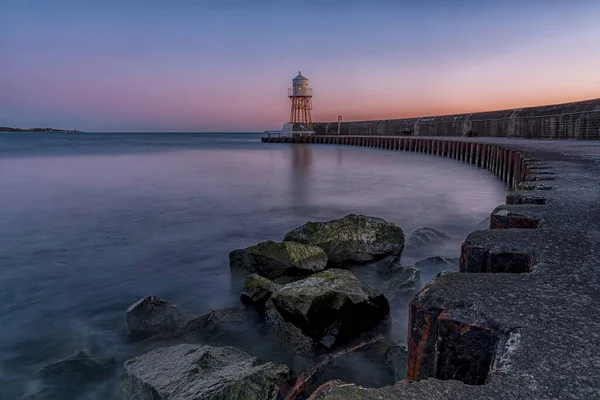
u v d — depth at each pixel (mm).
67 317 5418
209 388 3020
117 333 4961
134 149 51219
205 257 7898
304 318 4059
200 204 13445
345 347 4059
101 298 6027
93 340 4809
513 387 1363
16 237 9359
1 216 11570
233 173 23438
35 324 5227
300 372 3789
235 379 3109
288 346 4203
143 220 11078
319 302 4074
